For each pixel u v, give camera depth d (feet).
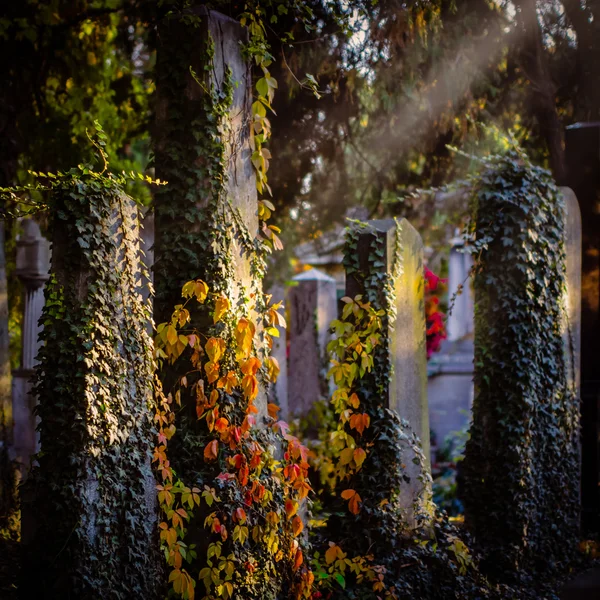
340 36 25.16
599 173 27.14
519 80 30.71
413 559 19.54
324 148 29.04
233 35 17.60
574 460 24.70
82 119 31.37
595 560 24.66
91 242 14.97
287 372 37.76
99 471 14.97
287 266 32.22
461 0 27.20
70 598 14.65
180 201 17.13
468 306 56.34
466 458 22.71
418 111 29.19
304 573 17.76
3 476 23.49
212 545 16.38
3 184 27.07
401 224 20.59
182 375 17.12
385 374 19.97
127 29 29.14
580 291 25.85
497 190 22.53
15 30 26.53
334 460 28.73
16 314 32.76
